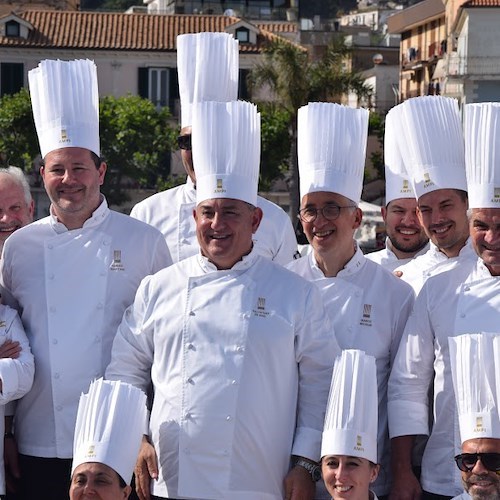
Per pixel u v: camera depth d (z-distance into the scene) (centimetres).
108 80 7012
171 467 854
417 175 955
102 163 963
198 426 846
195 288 866
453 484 868
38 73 957
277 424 857
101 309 943
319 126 915
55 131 940
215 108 866
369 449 836
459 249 961
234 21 7044
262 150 5669
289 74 5591
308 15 13950
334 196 907
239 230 859
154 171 6275
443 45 7456
